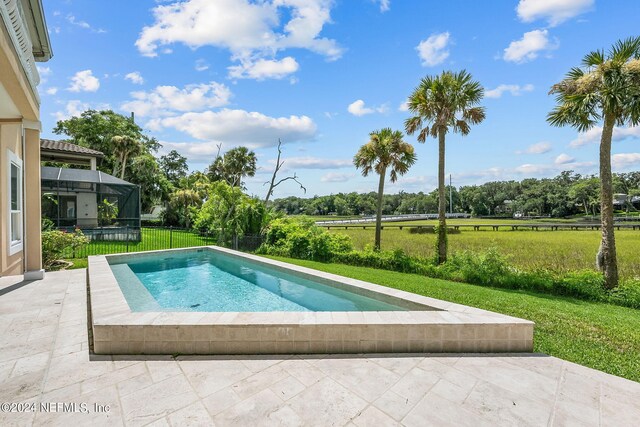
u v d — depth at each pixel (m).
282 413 2.36
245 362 3.22
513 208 67.06
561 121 7.88
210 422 2.23
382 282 7.79
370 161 13.28
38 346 3.38
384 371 3.09
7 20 3.23
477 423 2.29
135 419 2.23
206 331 3.39
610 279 7.24
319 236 12.19
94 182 15.55
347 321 3.59
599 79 7.01
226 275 9.53
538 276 7.94
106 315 3.68
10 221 6.74
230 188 15.87
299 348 3.48
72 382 2.72
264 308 6.54
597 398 2.65
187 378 2.86
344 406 2.47
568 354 3.60
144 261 10.77
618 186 56.53
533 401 2.59
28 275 6.39
